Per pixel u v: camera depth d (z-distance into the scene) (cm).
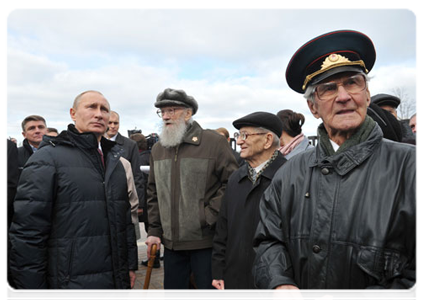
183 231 244
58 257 188
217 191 253
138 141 502
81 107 217
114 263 204
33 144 421
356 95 114
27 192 184
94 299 192
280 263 120
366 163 109
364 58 126
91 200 199
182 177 250
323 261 108
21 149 409
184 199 247
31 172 187
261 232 134
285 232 125
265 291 116
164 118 258
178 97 251
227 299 200
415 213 96
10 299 231
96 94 222
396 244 99
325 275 107
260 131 203
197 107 266
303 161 129
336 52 121
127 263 219
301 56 131
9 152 269
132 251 230
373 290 96
